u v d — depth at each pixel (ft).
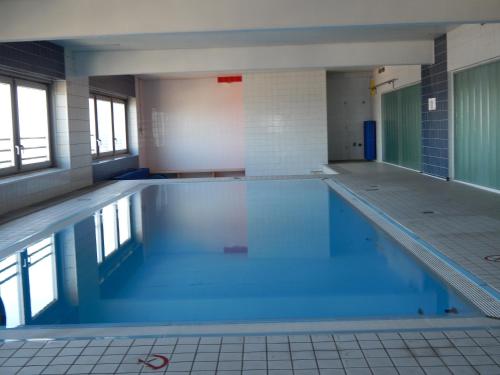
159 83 41.96
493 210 18.86
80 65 28.63
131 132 40.29
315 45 28.63
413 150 33.19
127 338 8.71
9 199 21.83
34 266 14.98
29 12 18.17
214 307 11.39
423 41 28.45
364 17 17.87
